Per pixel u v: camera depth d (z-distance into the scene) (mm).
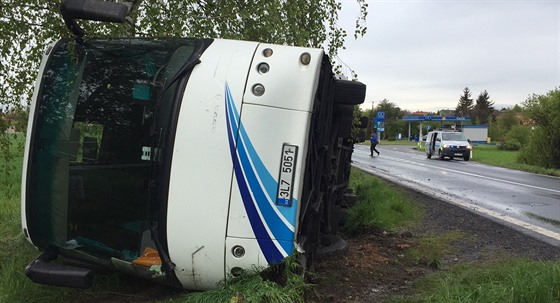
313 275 4711
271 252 3613
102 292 4453
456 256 6047
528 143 26312
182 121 3676
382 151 45906
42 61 4172
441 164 27234
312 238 4785
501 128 84812
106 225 3857
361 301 4410
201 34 6906
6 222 7562
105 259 3857
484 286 4086
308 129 3699
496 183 16375
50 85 4055
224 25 7211
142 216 3756
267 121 3633
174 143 3664
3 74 6188
